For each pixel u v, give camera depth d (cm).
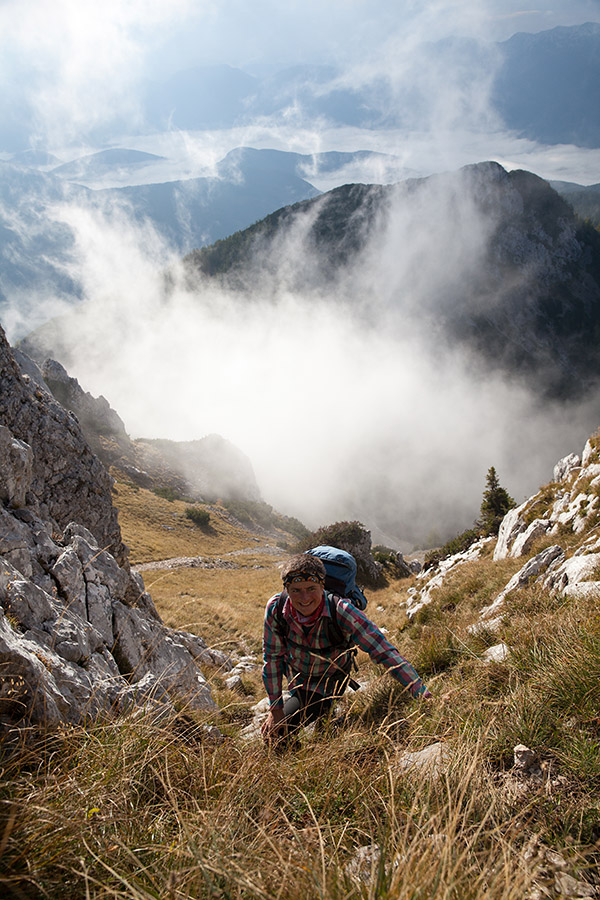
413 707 363
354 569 392
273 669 355
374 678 447
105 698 342
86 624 461
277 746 314
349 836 223
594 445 1490
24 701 267
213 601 2373
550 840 216
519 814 214
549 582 721
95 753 249
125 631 548
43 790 208
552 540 1159
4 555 451
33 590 397
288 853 196
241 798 243
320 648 346
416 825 204
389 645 340
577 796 240
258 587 3438
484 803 234
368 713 396
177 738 296
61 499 908
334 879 178
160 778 234
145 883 182
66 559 518
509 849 190
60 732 258
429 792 232
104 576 573
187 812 219
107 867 165
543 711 293
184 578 3569
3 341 912
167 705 330
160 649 607
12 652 269
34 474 887
